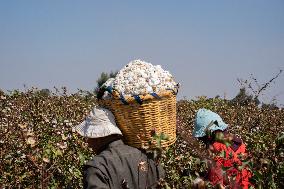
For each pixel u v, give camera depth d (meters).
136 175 3.28
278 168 3.37
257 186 3.16
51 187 4.16
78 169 4.70
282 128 8.29
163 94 3.41
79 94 9.80
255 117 8.64
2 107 7.32
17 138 4.93
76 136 4.92
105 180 3.22
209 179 3.05
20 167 4.59
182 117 9.55
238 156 3.27
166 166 4.80
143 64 3.56
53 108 8.52
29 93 8.56
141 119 3.38
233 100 9.45
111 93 3.41
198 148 3.02
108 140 3.38
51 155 4.16
